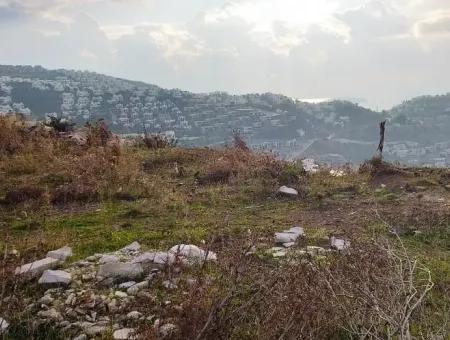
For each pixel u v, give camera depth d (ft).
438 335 14.06
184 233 22.72
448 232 23.12
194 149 43.93
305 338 13.56
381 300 13.30
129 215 26.37
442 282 17.70
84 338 15.20
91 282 18.07
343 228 23.94
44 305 16.63
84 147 41.50
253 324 14.57
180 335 13.25
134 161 36.73
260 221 25.53
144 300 16.63
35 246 21.36
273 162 35.68
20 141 41.57
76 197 29.30
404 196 29.43
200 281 15.16
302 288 14.96
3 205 28.48
